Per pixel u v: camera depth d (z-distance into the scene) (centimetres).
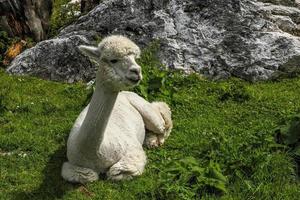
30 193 409
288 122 468
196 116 534
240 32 652
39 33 750
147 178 421
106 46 378
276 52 635
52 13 823
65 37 675
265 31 661
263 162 419
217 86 592
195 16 666
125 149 423
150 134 480
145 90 548
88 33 672
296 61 629
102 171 421
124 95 477
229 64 630
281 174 415
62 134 494
